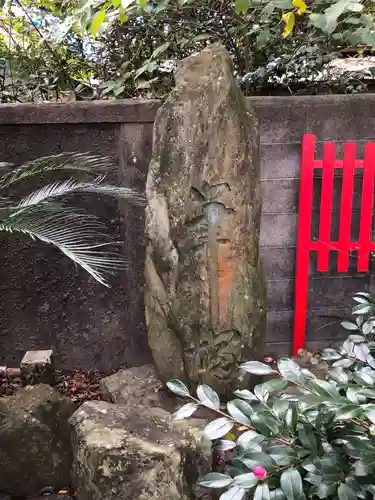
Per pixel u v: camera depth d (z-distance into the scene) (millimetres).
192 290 2424
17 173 2514
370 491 1466
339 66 3699
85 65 3557
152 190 2475
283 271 3125
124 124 2807
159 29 3383
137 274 3008
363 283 3174
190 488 2039
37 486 2367
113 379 2926
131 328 3107
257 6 2818
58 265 3027
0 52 3539
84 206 2916
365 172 2879
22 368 2756
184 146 2342
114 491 1942
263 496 1424
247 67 3402
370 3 2971
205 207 2348
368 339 2146
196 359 2482
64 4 3371
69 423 2273
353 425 1605
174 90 2381
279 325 3215
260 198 2500
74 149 2846
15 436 2301
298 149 2916
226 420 1660
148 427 2162
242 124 2361
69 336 3154
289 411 1590
